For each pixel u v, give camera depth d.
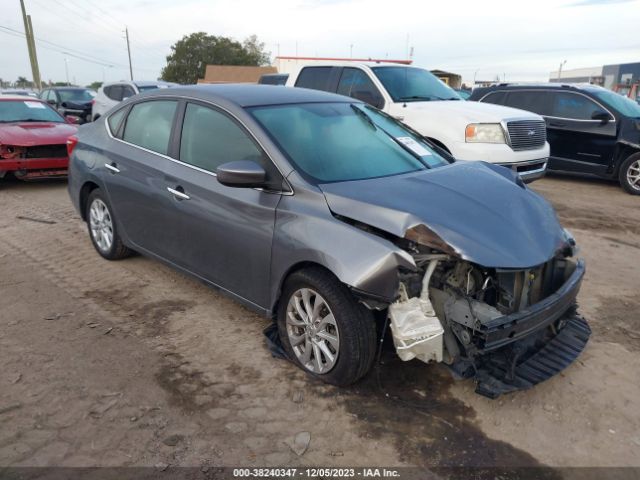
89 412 3.01
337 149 3.69
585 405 3.18
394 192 3.22
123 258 5.35
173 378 3.35
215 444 2.79
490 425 2.99
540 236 3.20
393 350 3.52
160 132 4.37
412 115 7.60
